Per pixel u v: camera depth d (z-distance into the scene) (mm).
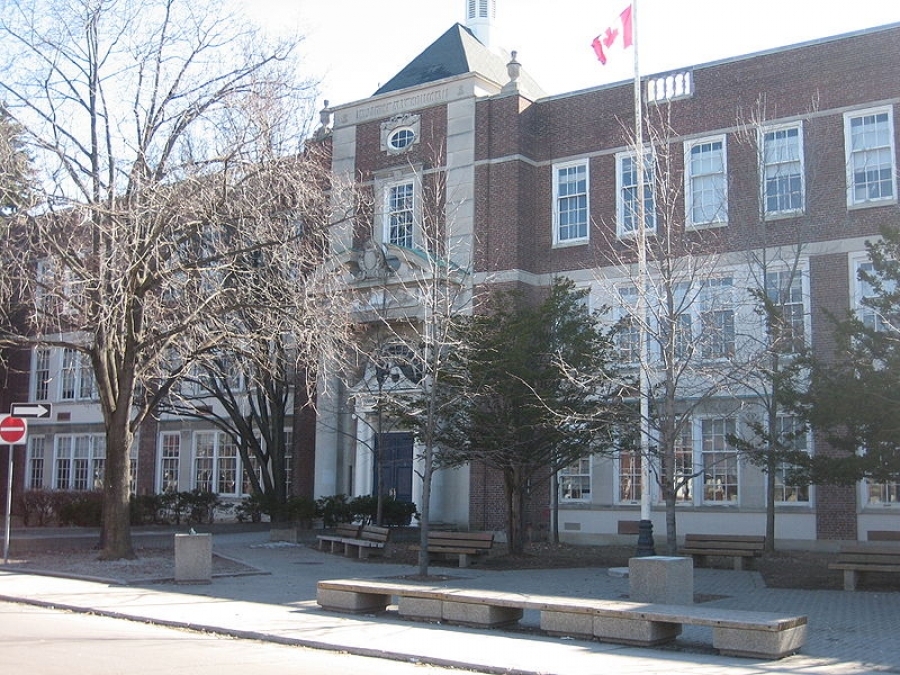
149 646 12320
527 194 32906
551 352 23219
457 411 23812
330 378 31000
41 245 20609
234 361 25016
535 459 24344
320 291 22750
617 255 27562
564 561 24625
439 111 34406
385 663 11633
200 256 22438
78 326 22828
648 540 20875
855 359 19516
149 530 32250
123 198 21016
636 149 23188
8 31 21125
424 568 20141
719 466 28781
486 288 30844
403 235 34438
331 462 34312
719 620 11977
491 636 13305
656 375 25516
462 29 37938
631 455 27797
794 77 29094
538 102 33625
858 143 28156
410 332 31141
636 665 11195
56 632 13422
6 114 20734
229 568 22062
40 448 45688
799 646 12180
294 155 22422
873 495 26672
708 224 27484
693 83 30500
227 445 40156
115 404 23281
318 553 26703
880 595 18031
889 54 27875
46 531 30844
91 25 21531
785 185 28844
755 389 24000
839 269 27797
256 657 11727
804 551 26922
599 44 25297
